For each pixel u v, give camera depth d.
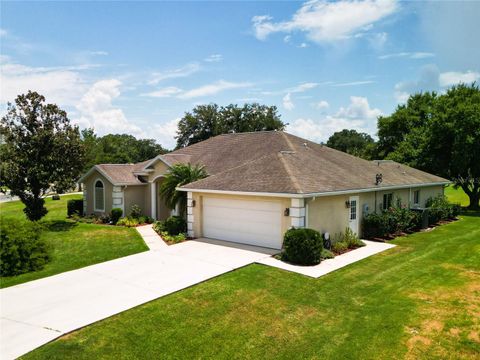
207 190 15.50
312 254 11.76
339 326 7.32
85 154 21.33
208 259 12.52
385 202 18.94
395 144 42.66
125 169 24.12
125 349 6.45
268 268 11.40
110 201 22.83
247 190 14.02
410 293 9.16
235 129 49.75
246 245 14.77
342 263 12.02
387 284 9.88
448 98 31.69
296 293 9.18
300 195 12.43
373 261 12.31
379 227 16.14
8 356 6.19
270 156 16.80
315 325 7.38
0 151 19.41
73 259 12.75
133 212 22.02
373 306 8.33
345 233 15.17
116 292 9.30
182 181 17.67
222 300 8.70
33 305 8.46
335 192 13.88
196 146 25.58
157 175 22.16
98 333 7.03
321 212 13.98
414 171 25.02
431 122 30.08
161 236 17.05
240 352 6.34
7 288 9.73
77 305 8.43
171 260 12.45
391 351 6.32
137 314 7.91
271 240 14.12
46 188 20.09
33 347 6.49
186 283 9.92
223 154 22.05
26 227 12.07
